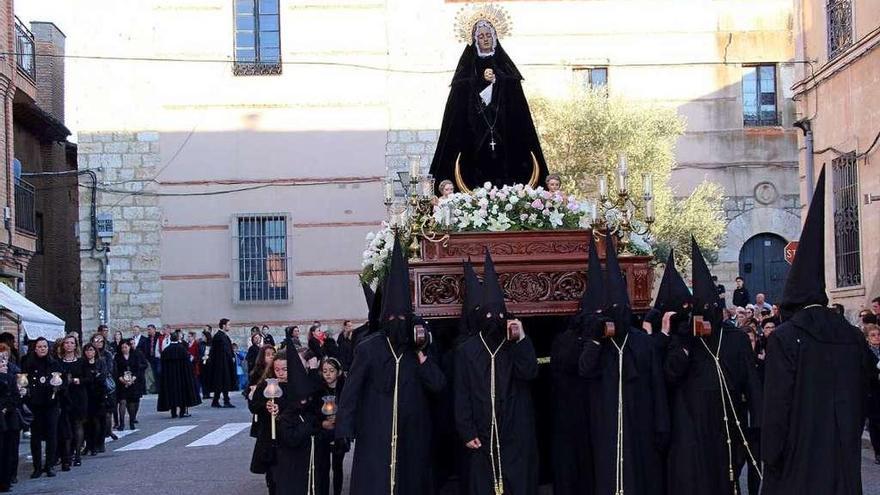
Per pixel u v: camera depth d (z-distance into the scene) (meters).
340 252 28.64
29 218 25.78
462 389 8.73
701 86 30.25
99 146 28.42
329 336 23.59
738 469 8.88
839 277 19.98
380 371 8.79
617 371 8.76
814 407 6.88
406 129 28.88
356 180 28.77
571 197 10.55
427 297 9.79
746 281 30.06
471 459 8.73
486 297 8.74
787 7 30.33
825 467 6.81
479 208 10.17
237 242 28.55
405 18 28.97
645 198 10.83
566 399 9.30
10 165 22.91
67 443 14.97
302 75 28.81
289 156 28.75
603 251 10.04
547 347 11.12
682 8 30.25
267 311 28.48
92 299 28.23
